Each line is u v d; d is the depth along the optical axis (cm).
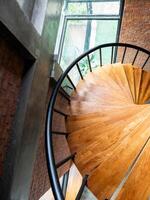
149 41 361
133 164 173
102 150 182
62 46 405
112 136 184
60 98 266
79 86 228
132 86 245
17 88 163
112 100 217
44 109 204
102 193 174
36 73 174
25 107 162
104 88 226
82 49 409
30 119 168
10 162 150
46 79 199
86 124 194
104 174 176
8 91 152
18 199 158
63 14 422
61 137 286
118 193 171
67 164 334
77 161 184
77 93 223
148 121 180
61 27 413
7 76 150
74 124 198
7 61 148
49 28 200
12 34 138
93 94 221
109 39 407
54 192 119
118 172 174
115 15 408
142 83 250
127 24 376
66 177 406
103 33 412
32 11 189
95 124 192
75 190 397
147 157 172
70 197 395
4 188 145
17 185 154
